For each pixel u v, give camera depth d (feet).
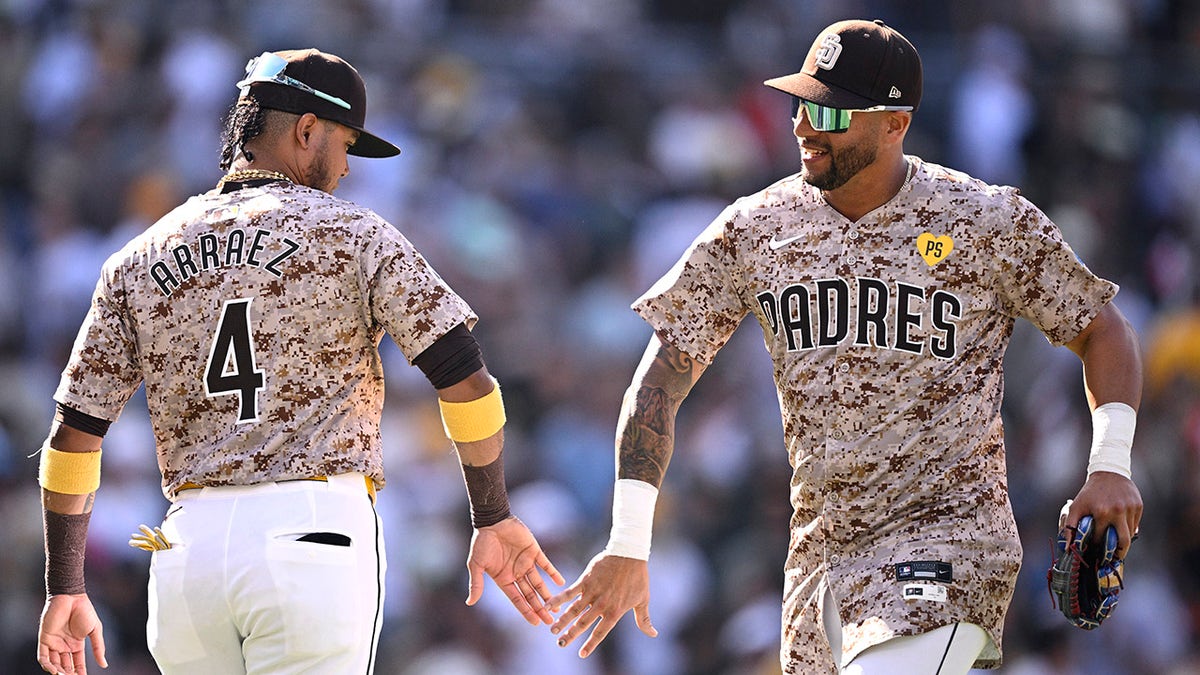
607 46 173.37
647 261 161.68
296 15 168.35
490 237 158.71
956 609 49.14
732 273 52.39
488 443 49.65
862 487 50.39
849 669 49.37
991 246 50.19
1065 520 49.03
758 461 143.02
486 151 165.99
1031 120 171.53
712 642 132.87
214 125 162.30
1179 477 147.23
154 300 48.19
